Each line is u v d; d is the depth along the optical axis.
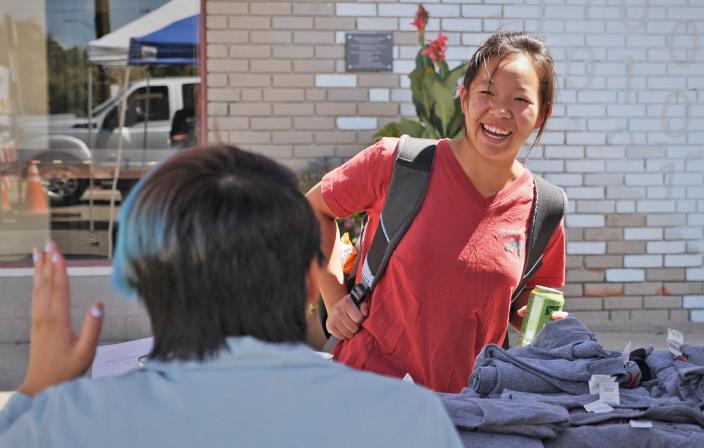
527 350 2.36
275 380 1.24
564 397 2.15
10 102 6.79
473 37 6.45
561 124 6.55
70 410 1.22
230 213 1.25
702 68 6.55
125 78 6.73
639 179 6.61
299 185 1.37
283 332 1.28
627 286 6.67
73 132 6.81
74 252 6.84
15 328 6.39
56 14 6.73
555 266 2.86
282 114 6.45
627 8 6.48
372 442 1.23
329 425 1.23
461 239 2.61
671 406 2.06
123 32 6.69
